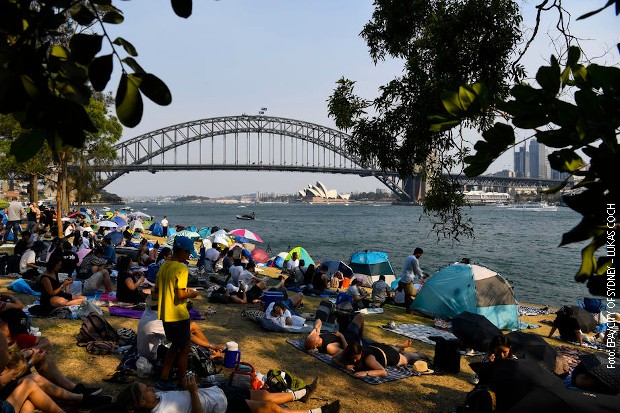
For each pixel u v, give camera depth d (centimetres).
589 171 153
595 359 728
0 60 152
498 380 574
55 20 159
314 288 1683
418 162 1054
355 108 1101
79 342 823
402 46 1127
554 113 155
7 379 512
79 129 159
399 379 812
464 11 895
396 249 4431
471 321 1013
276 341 973
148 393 517
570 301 1986
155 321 718
